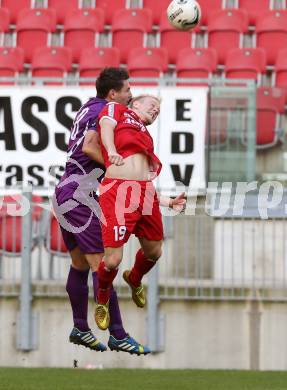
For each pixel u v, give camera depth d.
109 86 24.81
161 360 35.44
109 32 53.66
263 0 54.62
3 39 53.97
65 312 35.59
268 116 37.84
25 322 35.44
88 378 32.09
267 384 30.77
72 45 52.88
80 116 24.95
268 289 35.44
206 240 35.94
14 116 37.84
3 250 35.91
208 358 35.41
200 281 35.56
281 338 35.25
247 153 37.50
